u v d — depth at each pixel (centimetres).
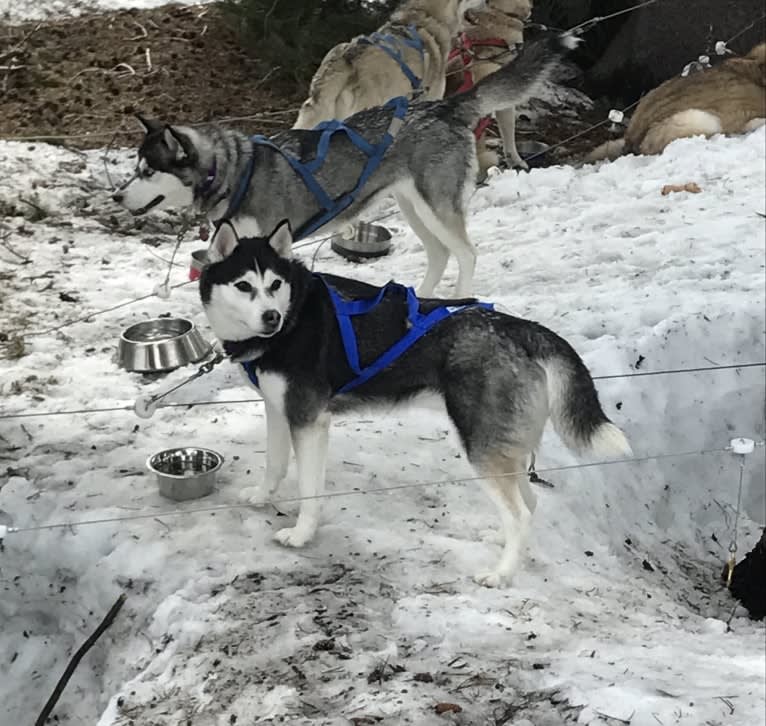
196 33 1072
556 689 329
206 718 331
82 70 998
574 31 682
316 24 1005
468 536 443
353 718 319
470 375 395
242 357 407
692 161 892
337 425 527
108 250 733
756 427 612
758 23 1043
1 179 809
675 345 606
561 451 519
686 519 568
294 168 555
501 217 811
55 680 420
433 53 770
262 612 380
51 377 563
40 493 461
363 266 724
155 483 469
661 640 384
